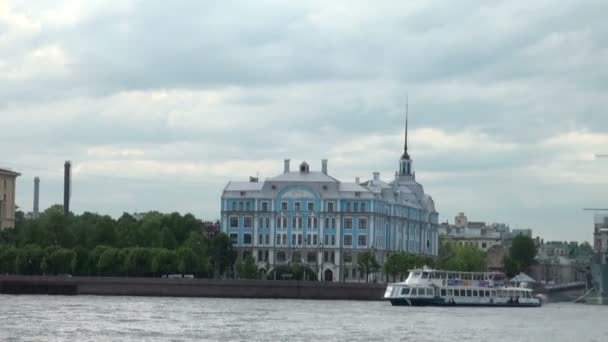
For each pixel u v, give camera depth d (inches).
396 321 7755.9
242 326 6948.8
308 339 6215.6
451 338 6555.1
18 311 7726.4
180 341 5964.6
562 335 7017.7
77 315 7480.3
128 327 6668.3
